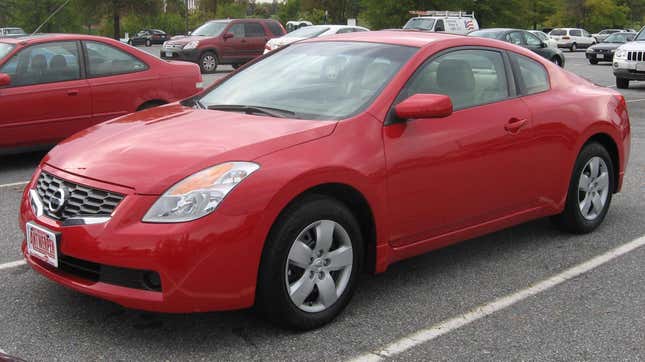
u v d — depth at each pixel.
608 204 5.64
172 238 3.24
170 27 75.19
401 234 4.09
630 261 4.94
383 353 3.51
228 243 3.32
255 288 3.46
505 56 4.91
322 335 3.69
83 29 52.03
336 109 4.08
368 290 4.33
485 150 4.46
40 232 3.60
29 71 7.69
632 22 98.44
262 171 3.44
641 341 3.71
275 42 22.98
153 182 3.35
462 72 4.56
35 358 3.39
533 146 4.81
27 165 8.05
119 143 3.76
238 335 3.65
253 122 3.92
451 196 4.31
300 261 3.59
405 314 3.98
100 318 3.84
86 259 3.36
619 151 5.60
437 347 3.59
